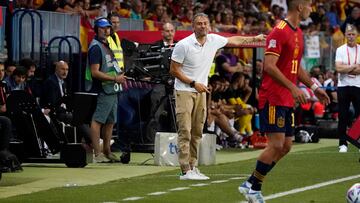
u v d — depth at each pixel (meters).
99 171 30.34
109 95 33.44
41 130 31.39
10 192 24.52
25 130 31.19
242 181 27.34
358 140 30.03
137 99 37.88
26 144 31.38
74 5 41.38
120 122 38.06
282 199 23.38
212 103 41.53
